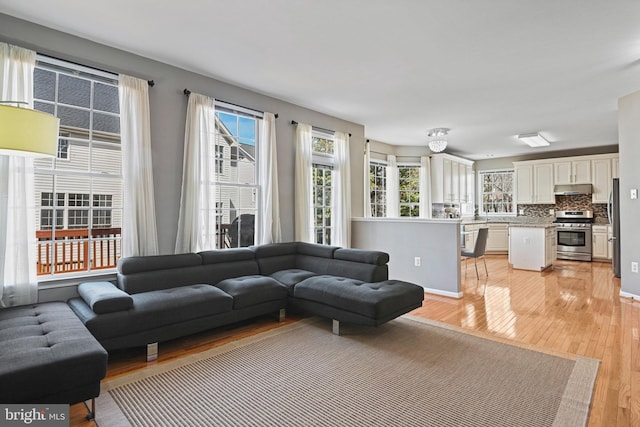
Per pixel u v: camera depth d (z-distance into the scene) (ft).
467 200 29.30
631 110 14.11
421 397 6.88
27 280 8.64
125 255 10.28
